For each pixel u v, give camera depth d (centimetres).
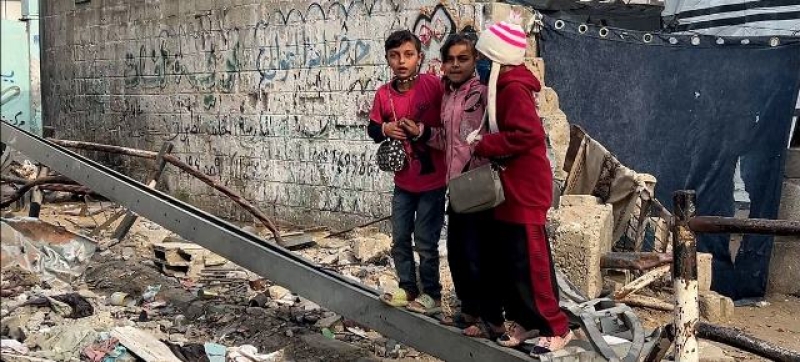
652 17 996
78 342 531
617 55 855
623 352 454
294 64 1057
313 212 1051
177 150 1258
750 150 860
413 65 454
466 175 400
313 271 518
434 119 455
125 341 519
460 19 841
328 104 1020
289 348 554
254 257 559
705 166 867
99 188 725
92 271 744
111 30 1382
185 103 1237
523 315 410
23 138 832
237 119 1149
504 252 408
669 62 860
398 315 466
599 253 687
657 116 865
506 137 385
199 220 606
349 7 978
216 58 1172
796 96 851
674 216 379
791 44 848
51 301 609
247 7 1113
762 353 349
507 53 390
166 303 660
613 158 788
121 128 1380
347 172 1005
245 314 623
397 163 454
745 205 860
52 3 1559
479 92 415
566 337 415
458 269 429
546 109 791
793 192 864
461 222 424
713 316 721
